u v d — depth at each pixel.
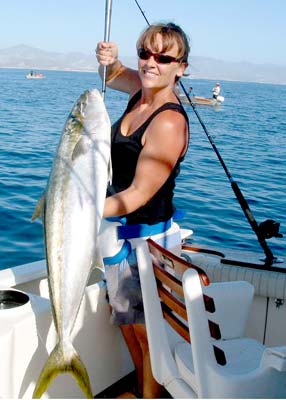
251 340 2.81
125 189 2.78
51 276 2.41
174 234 2.92
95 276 3.56
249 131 22.53
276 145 18.16
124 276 2.76
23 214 7.39
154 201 2.73
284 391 2.24
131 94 3.17
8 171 10.35
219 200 9.18
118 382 3.13
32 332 2.55
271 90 106.06
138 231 2.75
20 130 17.39
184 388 2.46
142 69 2.68
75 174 2.45
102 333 2.97
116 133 2.82
